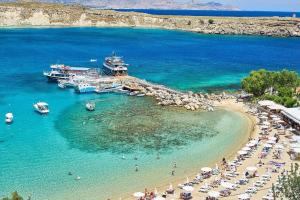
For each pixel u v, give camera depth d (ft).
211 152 272.72
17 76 516.32
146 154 267.59
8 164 247.91
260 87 408.46
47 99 407.85
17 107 374.02
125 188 220.84
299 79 418.31
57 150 271.69
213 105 388.78
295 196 176.14
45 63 617.62
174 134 307.17
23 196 209.26
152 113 362.74
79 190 217.36
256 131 313.53
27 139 291.58
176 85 488.44
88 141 289.33
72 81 470.39
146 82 481.46
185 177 235.20
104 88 441.27
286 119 328.49
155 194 211.20
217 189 214.90
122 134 305.53
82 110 370.12
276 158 254.88
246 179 222.28
